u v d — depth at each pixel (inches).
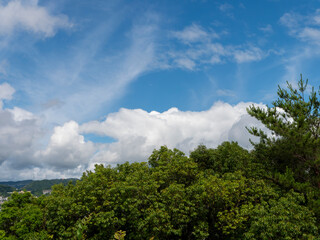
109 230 861.2
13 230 954.7
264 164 1127.0
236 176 986.1
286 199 815.1
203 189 869.8
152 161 1195.3
